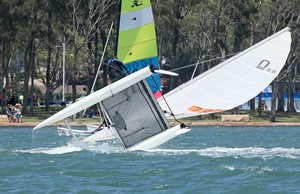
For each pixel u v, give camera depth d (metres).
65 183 70.81
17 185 70.12
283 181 70.88
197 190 66.06
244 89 95.88
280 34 98.62
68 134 152.00
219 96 96.19
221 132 177.12
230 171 76.81
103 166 82.56
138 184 69.81
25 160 90.38
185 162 85.50
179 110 97.44
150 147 97.75
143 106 98.25
